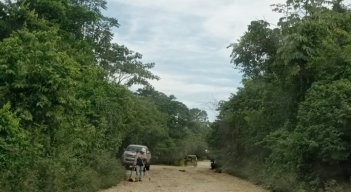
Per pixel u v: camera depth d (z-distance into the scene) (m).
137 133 46.38
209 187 22.84
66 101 14.51
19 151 11.37
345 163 18.14
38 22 20.66
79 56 22.16
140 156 25.95
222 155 43.53
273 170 23.22
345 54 19.73
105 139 25.80
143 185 22.97
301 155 19.39
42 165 13.41
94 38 30.58
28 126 13.53
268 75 27.27
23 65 13.35
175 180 27.45
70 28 25.16
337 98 17.53
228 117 39.91
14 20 20.78
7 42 13.62
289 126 23.66
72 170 16.20
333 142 17.06
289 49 22.73
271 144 25.64
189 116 80.94
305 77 23.53
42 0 22.58
